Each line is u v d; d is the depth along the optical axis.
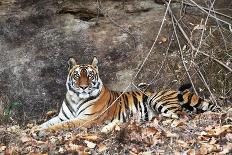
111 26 15.04
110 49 14.67
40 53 14.59
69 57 14.29
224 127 11.20
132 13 15.34
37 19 15.07
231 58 14.22
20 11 15.18
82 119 12.98
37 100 14.09
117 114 13.51
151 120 12.97
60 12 15.18
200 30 14.99
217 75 14.20
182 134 11.27
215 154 10.22
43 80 14.28
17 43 14.75
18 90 14.16
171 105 13.31
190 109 13.42
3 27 14.93
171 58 14.52
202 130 11.46
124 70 14.42
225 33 14.91
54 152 10.89
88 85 13.08
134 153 10.59
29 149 11.19
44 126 13.11
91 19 15.27
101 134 11.67
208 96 14.07
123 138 11.09
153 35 14.89
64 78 14.34
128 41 14.78
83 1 15.25
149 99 13.65
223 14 14.32
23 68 14.39
